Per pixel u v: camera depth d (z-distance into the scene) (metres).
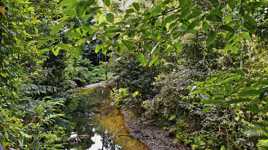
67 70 8.27
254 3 1.05
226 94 1.21
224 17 1.07
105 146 5.77
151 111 6.11
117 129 6.48
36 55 3.39
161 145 5.26
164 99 5.54
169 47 1.32
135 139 5.81
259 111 1.10
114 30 1.15
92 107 7.88
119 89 7.91
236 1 1.04
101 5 1.05
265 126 1.20
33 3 4.53
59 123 6.08
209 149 4.38
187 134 5.02
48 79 7.04
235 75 1.23
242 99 1.13
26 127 3.39
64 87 7.89
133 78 7.58
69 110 7.31
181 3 1.00
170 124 5.74
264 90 1.05
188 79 4.90
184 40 3.98
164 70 6.06
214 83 1.28
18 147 2.75
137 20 1.16
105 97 8.89
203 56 4.73
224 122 3.99
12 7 2.56
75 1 0.95
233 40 1.20
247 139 3.70
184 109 5.23
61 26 1.09
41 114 3.97
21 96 3.66
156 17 1.16
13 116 2.87
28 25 3.22
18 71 2.89
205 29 1.08
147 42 1.26
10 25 2.54
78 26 1.08
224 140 4.21
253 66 3.49
